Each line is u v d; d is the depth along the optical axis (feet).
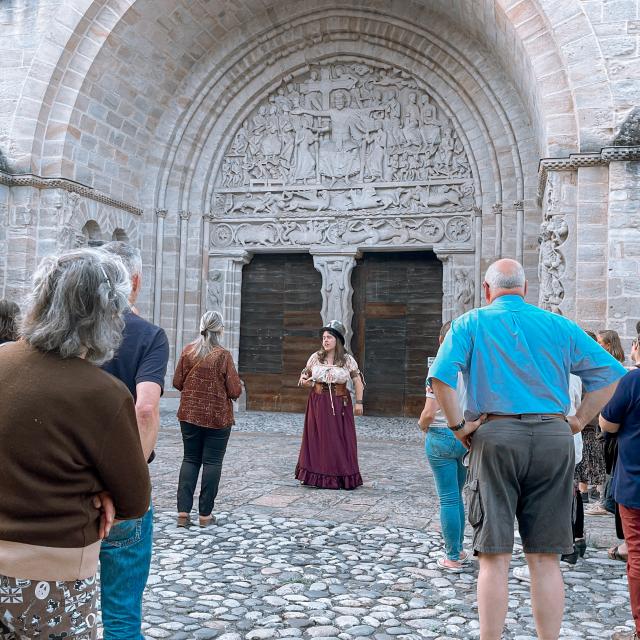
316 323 55.06
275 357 55.72
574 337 11.52
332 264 52.95
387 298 53.88
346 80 53.67
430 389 16.06
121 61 48.24
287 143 54.60
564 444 11.00
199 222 55.06
